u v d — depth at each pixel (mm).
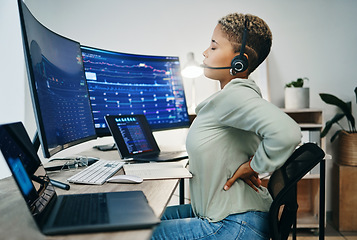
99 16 2967
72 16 2961
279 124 990
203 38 2924
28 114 2424
